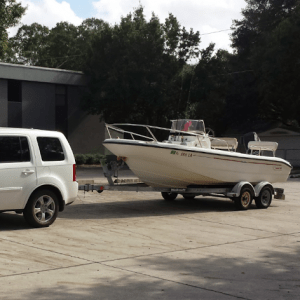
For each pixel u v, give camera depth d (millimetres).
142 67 34156
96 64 35750
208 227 9914
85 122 37969
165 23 36250
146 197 15047
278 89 37281
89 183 12453
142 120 37719
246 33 43375
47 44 65812
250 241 8578
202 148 11938
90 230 9164
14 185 8789
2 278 5844
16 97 34281
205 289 5625
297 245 8328
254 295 5438
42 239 8172
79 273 6164
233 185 13266
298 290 5672
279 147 41438
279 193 13992
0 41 35812
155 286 5695
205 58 36094
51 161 9422
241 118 42875
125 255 7227
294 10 40594
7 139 8867
